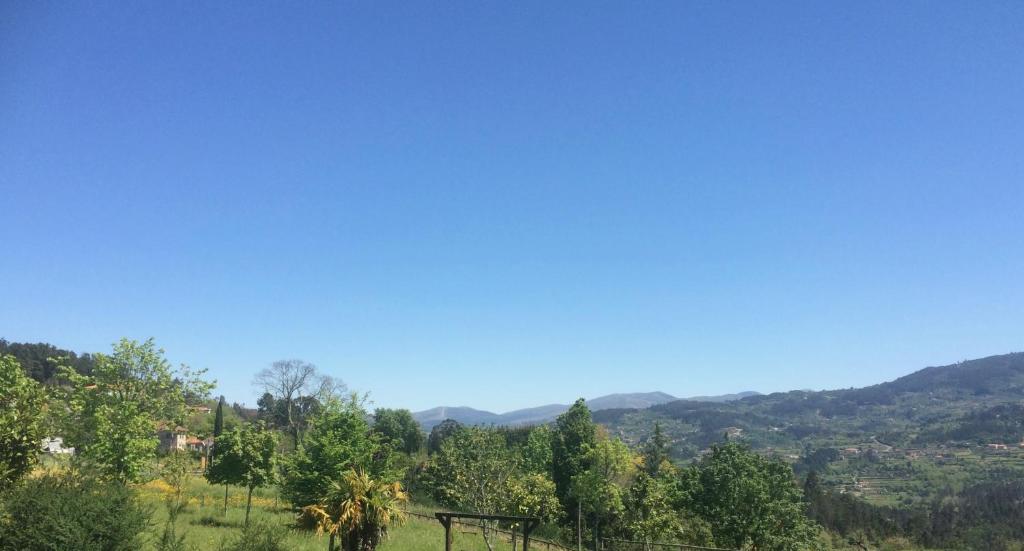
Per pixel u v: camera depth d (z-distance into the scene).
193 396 32.72
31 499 14.60
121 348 29.78
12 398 19.12
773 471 47.62
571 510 56.72
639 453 66.31
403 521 19.08
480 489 43.38
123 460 26.52
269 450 37.50
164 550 16.39
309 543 24.19
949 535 90.94
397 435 83.38
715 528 46.78
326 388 77.00
